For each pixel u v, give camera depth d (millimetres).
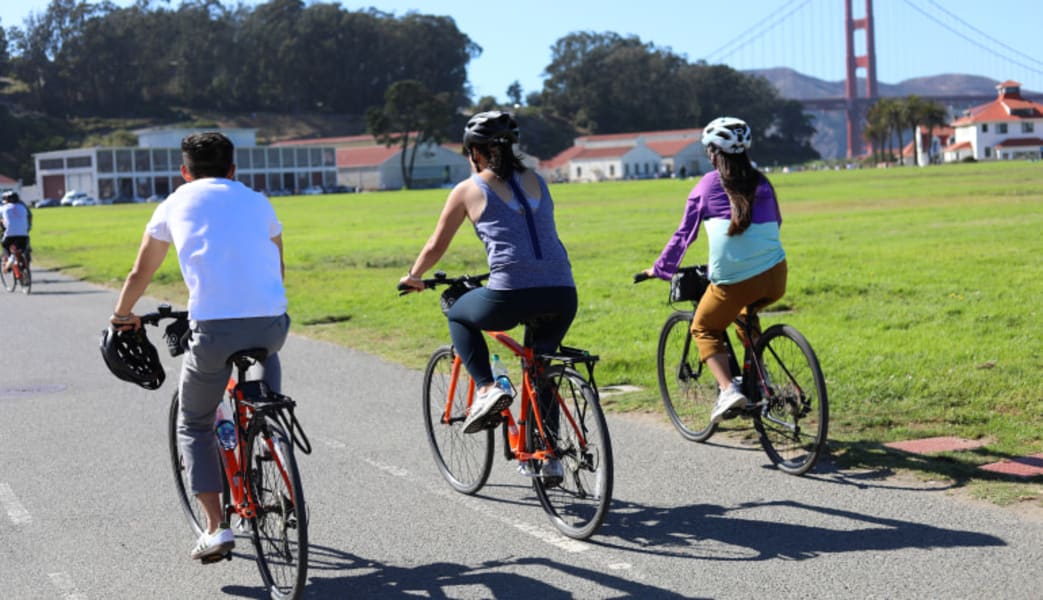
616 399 7734
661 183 93188
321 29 192625
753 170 5711
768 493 5410
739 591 4156
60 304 16297
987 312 10508
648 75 193750
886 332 9680
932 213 28312
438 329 11688
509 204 4809
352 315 13305
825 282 13383
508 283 4777
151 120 184500
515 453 5121
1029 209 27875
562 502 4992
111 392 8859
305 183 130500
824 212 31875
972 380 7414
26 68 183375
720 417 5922
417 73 198500
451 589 4340
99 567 4734
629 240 23516
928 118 140375
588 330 10836
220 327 4176
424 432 7125
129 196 116562
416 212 48625
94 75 187000
